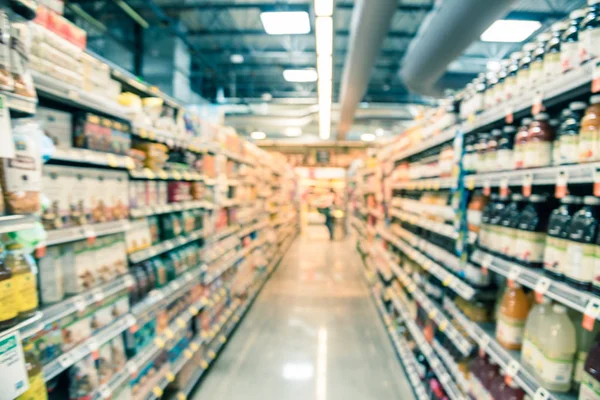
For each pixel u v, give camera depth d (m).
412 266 3.64
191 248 3.04
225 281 4.03
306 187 13.44
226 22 6.40
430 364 2.79
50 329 1.52
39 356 1.45
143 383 2.25
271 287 6.18
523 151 1.62
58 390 1.80
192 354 2.88
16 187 1.09
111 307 1.92
